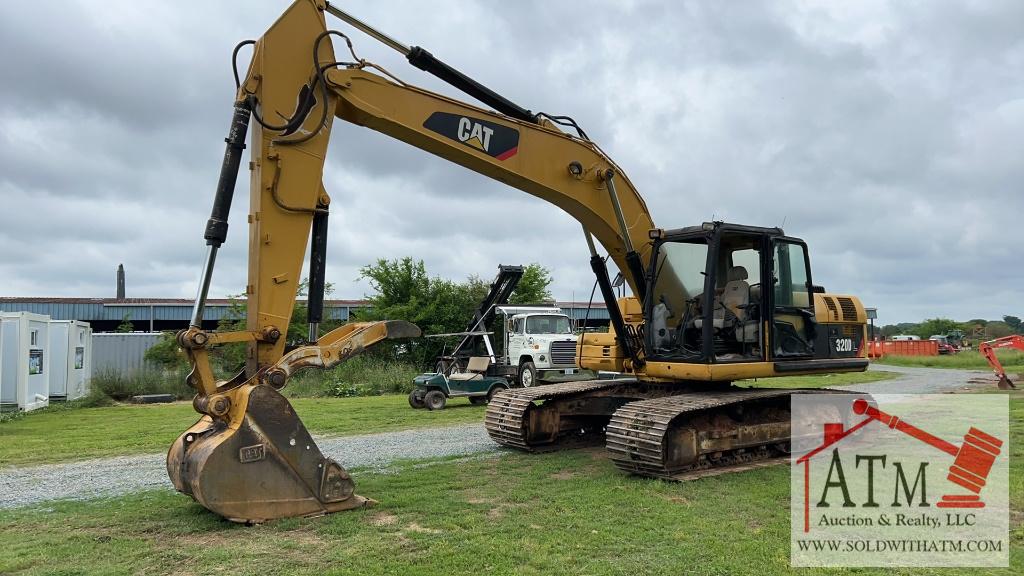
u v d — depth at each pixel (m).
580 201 8.59
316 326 6.67
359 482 7.54
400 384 22.22
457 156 7.70
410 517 6.12
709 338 8.30
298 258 6.51
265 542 5.39
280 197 6.41
